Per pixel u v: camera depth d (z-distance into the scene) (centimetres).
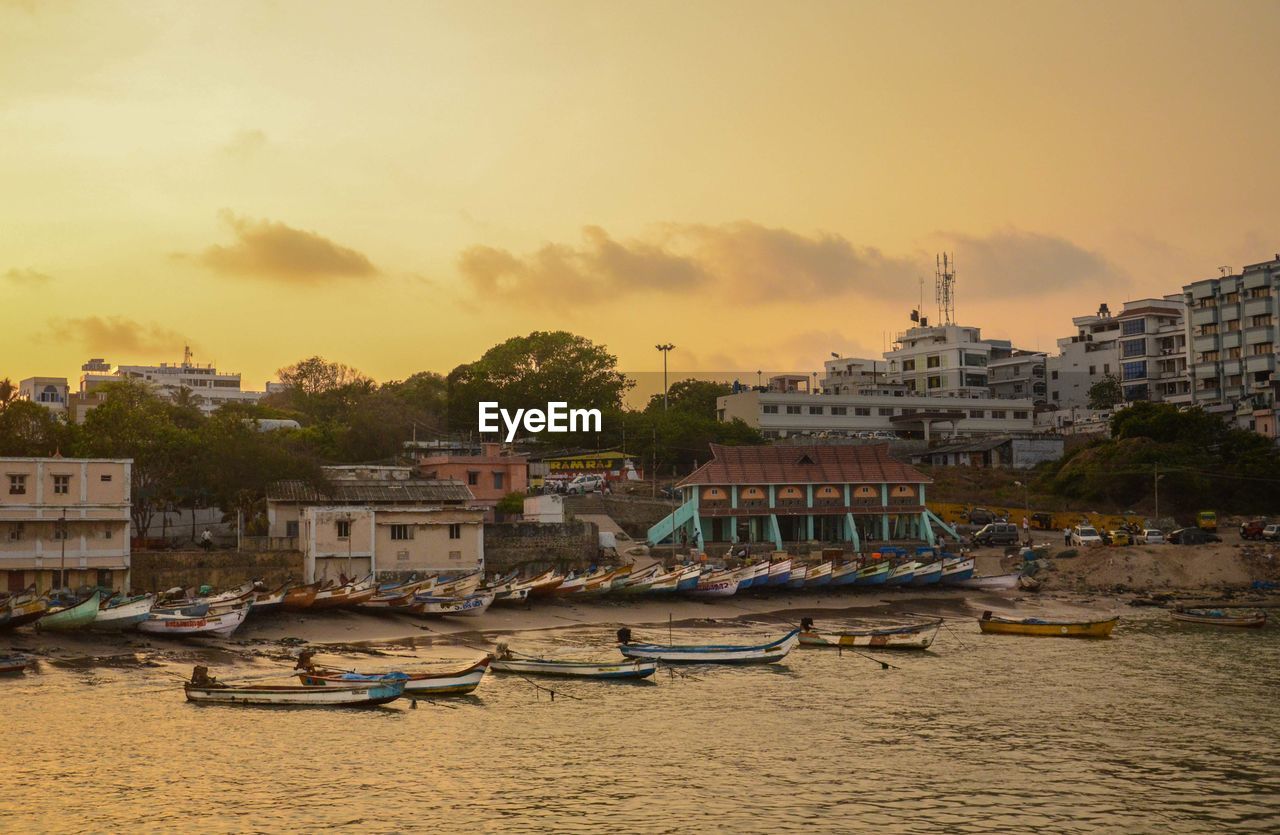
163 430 10938
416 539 10100
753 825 4538
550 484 14338
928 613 10194
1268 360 17375
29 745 5447
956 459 17800
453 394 18462
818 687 7062
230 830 4447
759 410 18825
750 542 12531
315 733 5828
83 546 8969
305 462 10825
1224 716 6269
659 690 6969
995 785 5038
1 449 10700
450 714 6303
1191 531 12456
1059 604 10644
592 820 4591
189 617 7938
